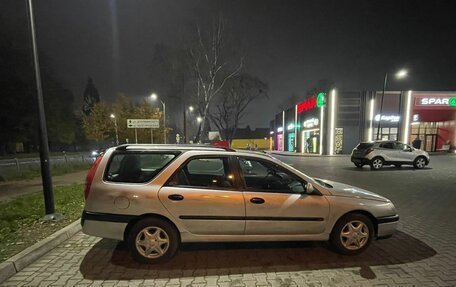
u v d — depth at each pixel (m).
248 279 3.48
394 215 4.29
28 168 16.16
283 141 51.72
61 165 17.31
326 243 4.63
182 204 3.81
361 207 4.14
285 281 3.43
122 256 4.13
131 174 4.32
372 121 30.91
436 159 22.33
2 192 8.92
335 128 31.03
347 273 3.64
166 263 3.89
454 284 3.36
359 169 16.28
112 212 3.76
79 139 57.53
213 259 4.03
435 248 4.46
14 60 33.12
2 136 36.12
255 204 3.92
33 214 5.89
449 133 30.75
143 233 3.82
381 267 3.80
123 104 30.11
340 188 4.48
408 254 4.23
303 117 39.72
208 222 3.86
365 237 4.17
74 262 3.93
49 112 42.62
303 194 4.10
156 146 4.30
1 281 3.39
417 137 31.28
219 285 3.34
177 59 22.14
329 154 31.25
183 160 4.03
